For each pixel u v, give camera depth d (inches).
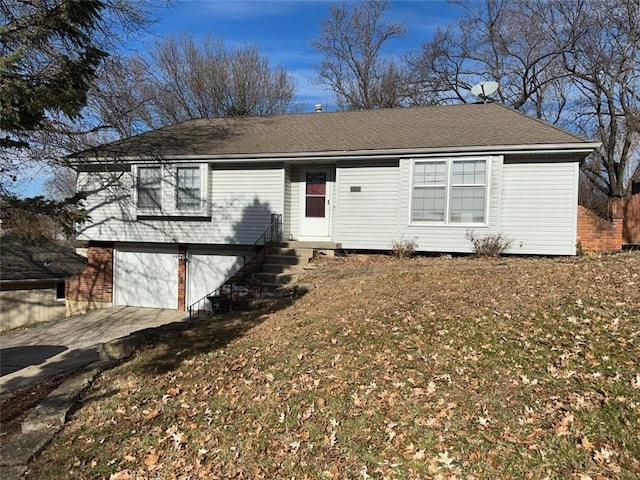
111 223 571.2
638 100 888.3
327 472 143.4
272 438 165.2
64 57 226.5
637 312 220.7
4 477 160.1
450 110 583.8
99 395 222.5
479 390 171.6
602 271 303.1
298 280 408.5
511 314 239.9
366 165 494.6
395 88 1230.3
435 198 466.6
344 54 1272.1
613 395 156.3
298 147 509.4
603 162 946.7
